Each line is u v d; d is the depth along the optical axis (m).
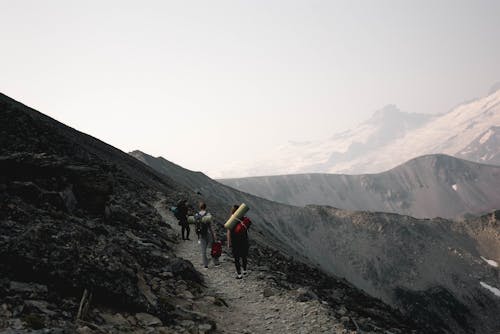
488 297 160.12
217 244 13.44
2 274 5.98
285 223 196.12
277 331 8.34
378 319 13.48
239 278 12.05
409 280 168.50
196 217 13.48
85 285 6.55
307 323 8.74
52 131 28.02
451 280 168.88
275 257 20.25
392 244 188.62
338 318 9.38
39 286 6.07
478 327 143.88
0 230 6.98
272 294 10.59
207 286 11.16
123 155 71.38
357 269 175.75
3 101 25.23
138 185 31.81
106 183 13.81
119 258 7.83
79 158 27.06
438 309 149.75
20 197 10.08
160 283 9.34
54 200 10.88
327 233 195.50
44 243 6.63
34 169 11.65
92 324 5.74
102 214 13.48
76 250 7.00
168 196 33.12
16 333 4.68
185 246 16.69
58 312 5.72
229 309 9.44
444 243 194.12
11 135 21.03
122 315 6.70
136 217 16.67
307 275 18.62
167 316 7.43
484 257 187.38
